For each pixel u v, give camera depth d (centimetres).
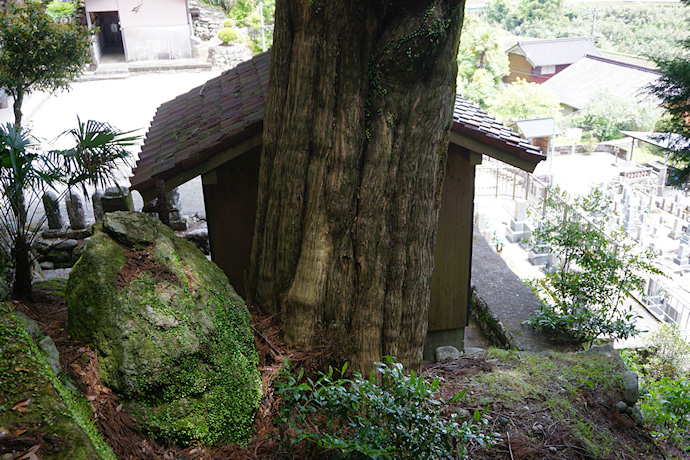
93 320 412
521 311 827
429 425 397
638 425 578
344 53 470
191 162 568
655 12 4738
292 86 487
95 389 383
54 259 937
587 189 2273
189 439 396
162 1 2773
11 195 515
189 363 405
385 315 515
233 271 668
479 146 633
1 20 996
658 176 2452
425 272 524
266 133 523
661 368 893
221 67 2867
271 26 3058
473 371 634
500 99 3008
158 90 2528
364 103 483
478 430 418
